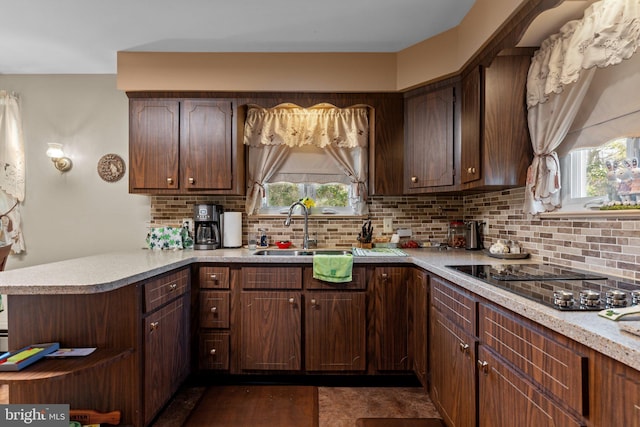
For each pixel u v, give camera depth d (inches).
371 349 87.5
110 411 62.6
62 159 111.1
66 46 95.0
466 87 84.4
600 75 58.9
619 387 28.4
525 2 60.0
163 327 71.7
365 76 98.1
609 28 50.9
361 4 77.1
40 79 112.5
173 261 77.4
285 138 108.2
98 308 62.2
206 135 100.4
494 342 48.2
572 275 57.2
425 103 95.0
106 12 79.4
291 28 86.5
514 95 74.7
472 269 64.4
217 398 82.3
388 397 82.9
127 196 113.4
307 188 116.3
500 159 75.1
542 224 74.2
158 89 98.6
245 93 100.1
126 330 62.1
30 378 50.6
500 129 75.1
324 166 112.5
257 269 87.2
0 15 80.0
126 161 113.1
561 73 61.6
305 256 88.0
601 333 30.1
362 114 107.4
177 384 78.5
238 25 85.0
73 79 112.7
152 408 66.9
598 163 61.8
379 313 87.2
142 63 98.2
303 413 75.9
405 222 113.1
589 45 54.7
